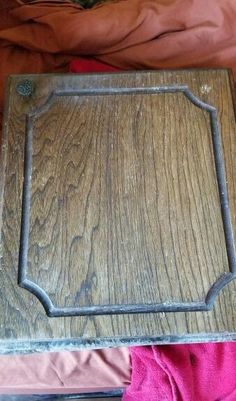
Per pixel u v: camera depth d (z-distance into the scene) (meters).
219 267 0.66
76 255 0.67
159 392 0.78
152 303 0.64
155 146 0.75
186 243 0.68
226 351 0.75
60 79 0.80
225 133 0.75
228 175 0.72
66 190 0.72
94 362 0.76
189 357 0.75
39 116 0.77
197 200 0.71
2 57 0.99
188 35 0.95
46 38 0.99
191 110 0.77
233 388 0.76
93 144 0.75
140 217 0.70
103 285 0.66
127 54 0.97
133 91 0.79
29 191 0.72
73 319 0.64
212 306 0.64
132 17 0.95
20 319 0.64
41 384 0.79
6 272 0.67
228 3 0.94
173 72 0.80
